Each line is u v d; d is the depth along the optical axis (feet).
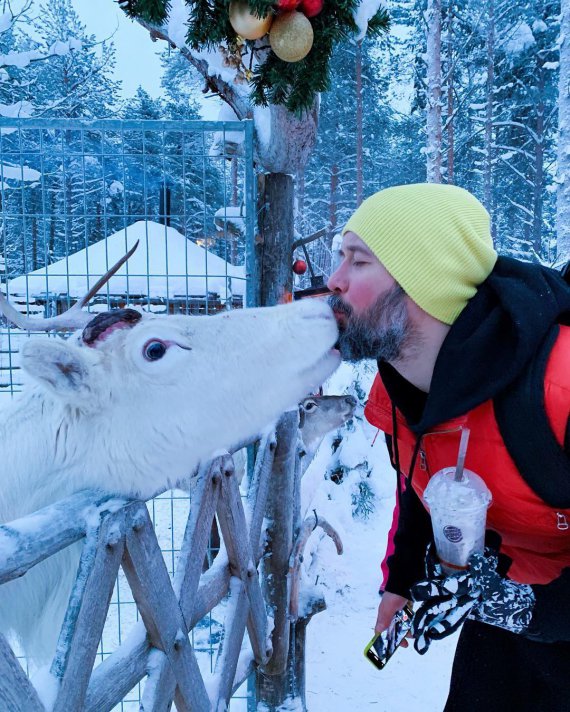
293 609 7.57
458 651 5.99
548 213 76.33
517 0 66.54
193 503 5.15
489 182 63.16
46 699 3.17
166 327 5.12
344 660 11.18
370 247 4.19
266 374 5.13
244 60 8.16
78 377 4.85
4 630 5.04
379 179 88.94
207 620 9.85
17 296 18.22
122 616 11.25
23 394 5.42
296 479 8.02
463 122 74.18
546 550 4.66
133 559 3.96
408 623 5.95
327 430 11.49
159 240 16.56
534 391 3.71
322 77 6.77
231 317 5.36
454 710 5.89
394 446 5.10
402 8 78.28
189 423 5.06
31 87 62.23
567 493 3.89
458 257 4.09
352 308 4.40
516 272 4.18
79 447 4.98
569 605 4.04
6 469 5.02
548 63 66.13
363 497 17.67
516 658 5.57
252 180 7.92
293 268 8.56
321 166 86.07
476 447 4.17
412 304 4.22
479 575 4.06
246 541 6.21
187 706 4.73
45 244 8.57
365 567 14.76
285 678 8.00
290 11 6.21
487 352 3.86
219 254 17.11
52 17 75.77
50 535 3.29
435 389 4.00
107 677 3.80
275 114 7.40
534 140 73.67
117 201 24.71
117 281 16.49
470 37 63.93
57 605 5.26
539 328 3.78
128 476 5.05
